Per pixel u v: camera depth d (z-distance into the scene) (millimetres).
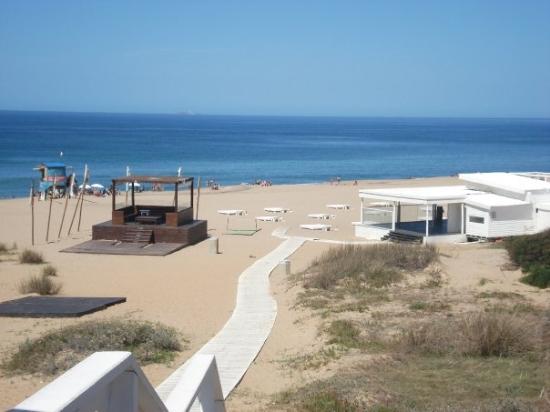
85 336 15867
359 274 23125
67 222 44062
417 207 41531
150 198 58594
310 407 10492
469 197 35250
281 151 139500
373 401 10469
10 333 17453
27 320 19031
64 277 26422
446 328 14930
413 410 9836
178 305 21172
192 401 5598
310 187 68938
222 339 16391
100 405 4086
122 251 32625
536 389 10914
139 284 24922
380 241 36094
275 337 16547
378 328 16141
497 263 25266
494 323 14008
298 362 14031
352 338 15375
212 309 20516
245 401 11617
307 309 19141
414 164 110188
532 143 182250
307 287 22188
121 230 35156
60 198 57219
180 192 64562
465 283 22062
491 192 37156
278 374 13422
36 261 29719
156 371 14086
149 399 4801
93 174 86250
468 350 13578
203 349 15516
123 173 87688
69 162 102688
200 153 128875
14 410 3436
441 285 21781
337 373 12617
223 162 109812
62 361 14273
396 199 36094
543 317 16266
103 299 21562
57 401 3568
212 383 6531
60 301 21219
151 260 30750
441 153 137625
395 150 147375
